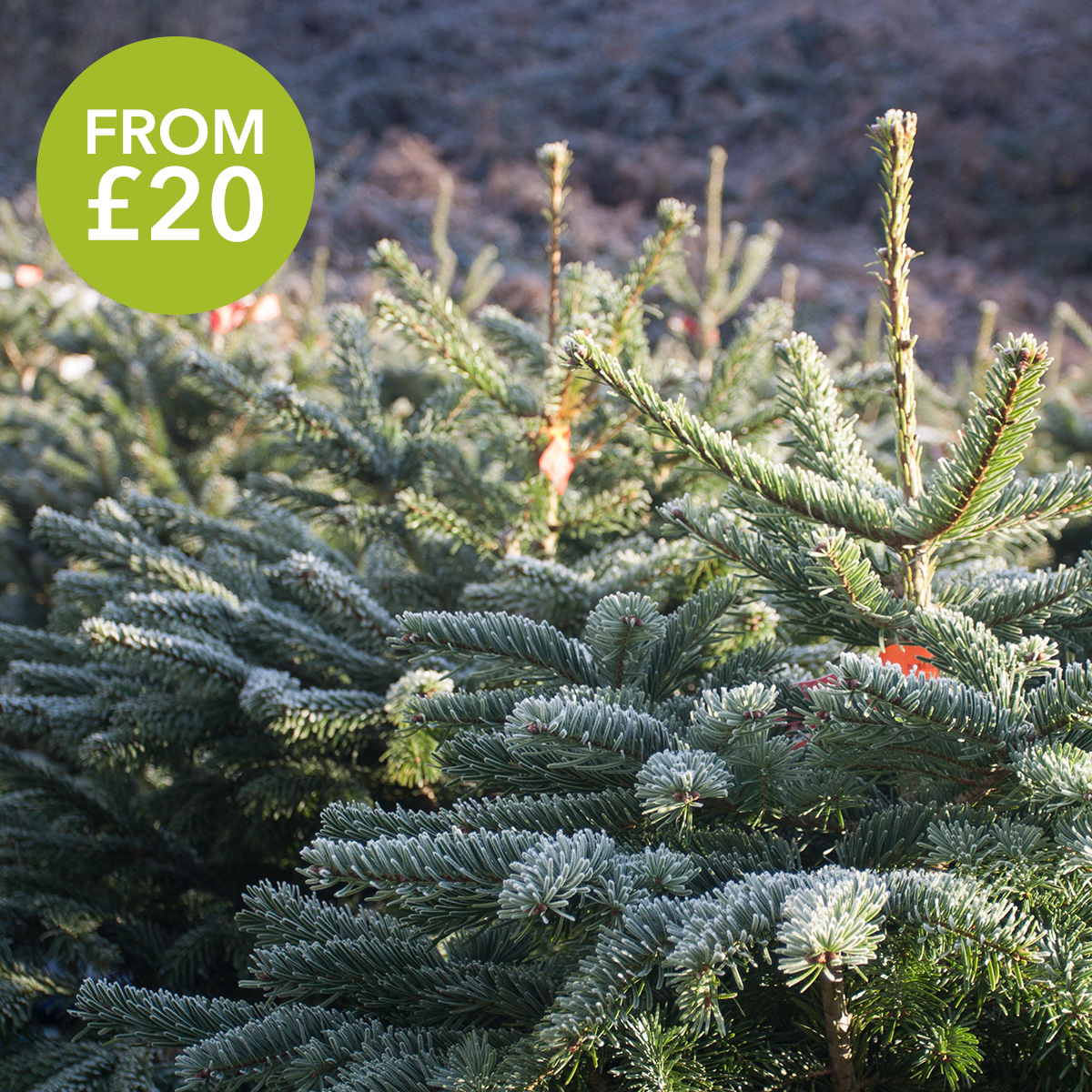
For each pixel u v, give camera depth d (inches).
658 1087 28.9
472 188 663.1
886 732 31.2
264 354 135.9
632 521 65.8
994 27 852.0
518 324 73.5
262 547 74.6
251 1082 35.2
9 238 238.5
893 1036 32.5
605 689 40.4
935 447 111.0
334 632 66.9
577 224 633.6
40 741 61.6
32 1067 49.4
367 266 65.7
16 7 633.6
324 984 36.8
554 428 63.9
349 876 30.0
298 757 60.1
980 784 33.4
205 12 712.4
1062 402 150.0
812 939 24.6
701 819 37.4
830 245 696.4
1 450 138.1
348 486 76.4
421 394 142.5
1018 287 670.5
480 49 811.4
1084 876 31.1
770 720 31.2
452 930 30.9
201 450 127.2
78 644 58.0
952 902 28.5
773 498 37.9
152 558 66.1
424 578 69.2
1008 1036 33.7
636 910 28.7
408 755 50.3
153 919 61.4
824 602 40.8
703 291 156.6
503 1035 34.1
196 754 62.9
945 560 53.7
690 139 788.0
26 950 55.5
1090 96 778.8
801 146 764.6
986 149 749.3
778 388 44.6
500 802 35.5
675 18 886.4
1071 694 30.8
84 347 145.9
